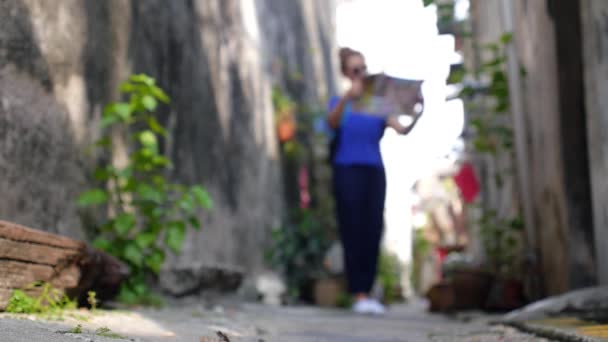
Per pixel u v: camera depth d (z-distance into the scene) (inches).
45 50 163.6
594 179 167.0
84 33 184.5
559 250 208.4
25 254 111.1
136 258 170.7
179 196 246.1
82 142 181.0
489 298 254.7
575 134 194.9
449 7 268.1
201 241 268.5
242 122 340.8
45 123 161.6
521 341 116.5
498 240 279.0
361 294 271.4
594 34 162.9
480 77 341.1
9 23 148.8
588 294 153.5
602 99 159.3
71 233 171.5
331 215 438.0
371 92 273.7
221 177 300.5
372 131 274.4
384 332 148.2
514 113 267.6
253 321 160.9
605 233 161.0
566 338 104.9
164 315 148.9
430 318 233.8
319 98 543.5
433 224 697.0
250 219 340.5
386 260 589.9
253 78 368.5
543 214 229.1
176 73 255.3
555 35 195.3
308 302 378.0
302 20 514.6
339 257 445.4
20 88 152.0
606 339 94.6
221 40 318.7
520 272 262.2
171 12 255.6
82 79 182.2
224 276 244.4
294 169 436.8
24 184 151.3
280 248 362.0
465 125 339.3
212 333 113.0
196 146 271.1
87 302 140.6
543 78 212.8
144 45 227.6
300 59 497.7
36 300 115.0
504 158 312.5
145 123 224.4
